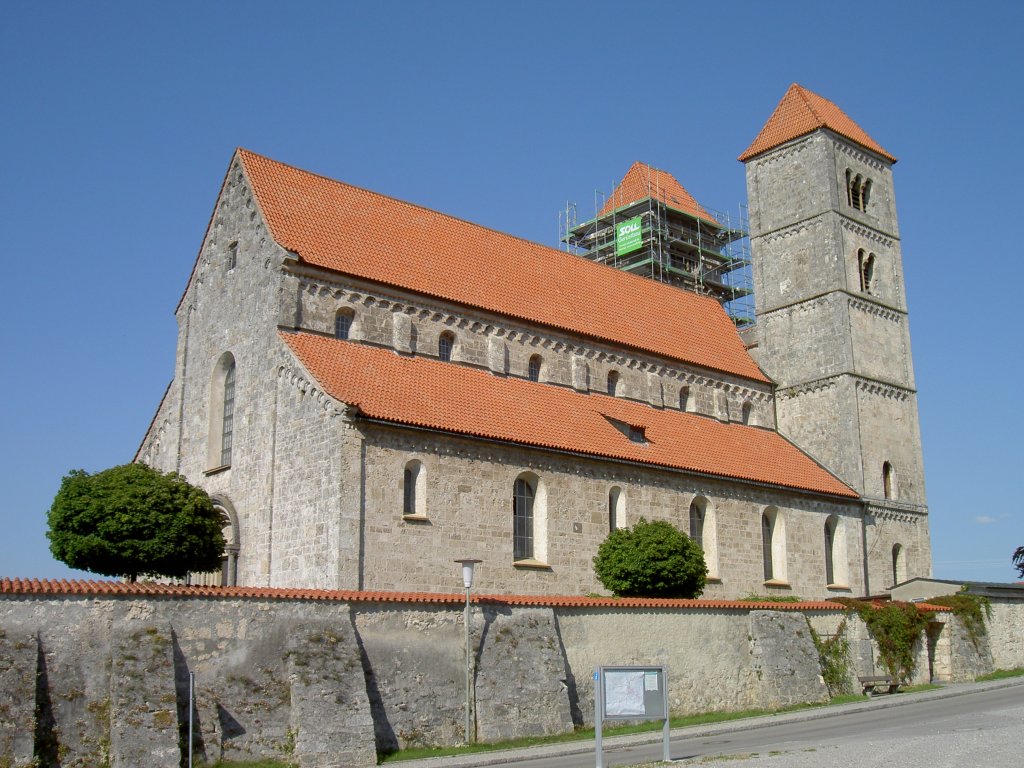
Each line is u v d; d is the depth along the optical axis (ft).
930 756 101.55
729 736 132.36
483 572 165.27
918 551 250.57
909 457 255.91
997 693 174.70
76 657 104.22
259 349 175.32
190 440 190.70
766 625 163.73
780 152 269.23
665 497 196.65
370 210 204.95
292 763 110.42
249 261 183.11
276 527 162.50
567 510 179.83
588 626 144.25
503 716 129.29
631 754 117.70
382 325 183.52
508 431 174.50
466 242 217.97
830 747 110.73
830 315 251.39
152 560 148.36
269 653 115.03
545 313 211.20
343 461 152.56
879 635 182.91
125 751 100.42
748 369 252.42
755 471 216.74
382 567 153.38
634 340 224.94
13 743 96.12
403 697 122.93
